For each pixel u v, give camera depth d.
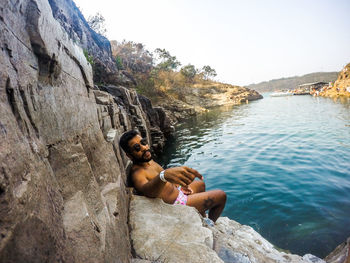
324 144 9.95
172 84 62.25
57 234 0.77
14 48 0.92
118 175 2.43
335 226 3.92
